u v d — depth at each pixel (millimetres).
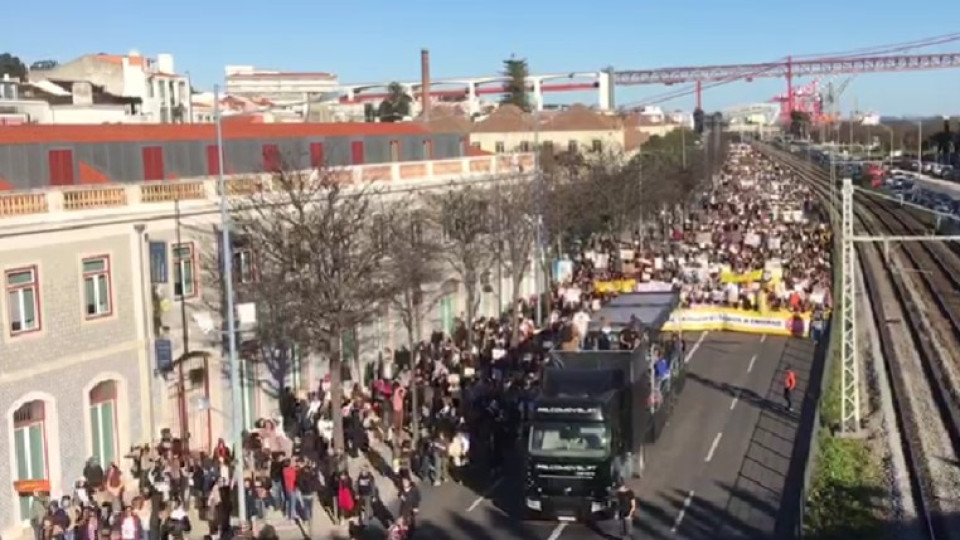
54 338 30281
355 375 43062
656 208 88375
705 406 41688
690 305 57750
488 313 57438
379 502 29422
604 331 34562
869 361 49531
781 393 43500
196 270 35719
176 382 34906
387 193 45875
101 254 32094
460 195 50344
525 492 29578
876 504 29609
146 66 98125
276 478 29969
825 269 67188
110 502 28281
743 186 144000
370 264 36812
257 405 38250
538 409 29344
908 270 80500
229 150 45188
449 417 35344
